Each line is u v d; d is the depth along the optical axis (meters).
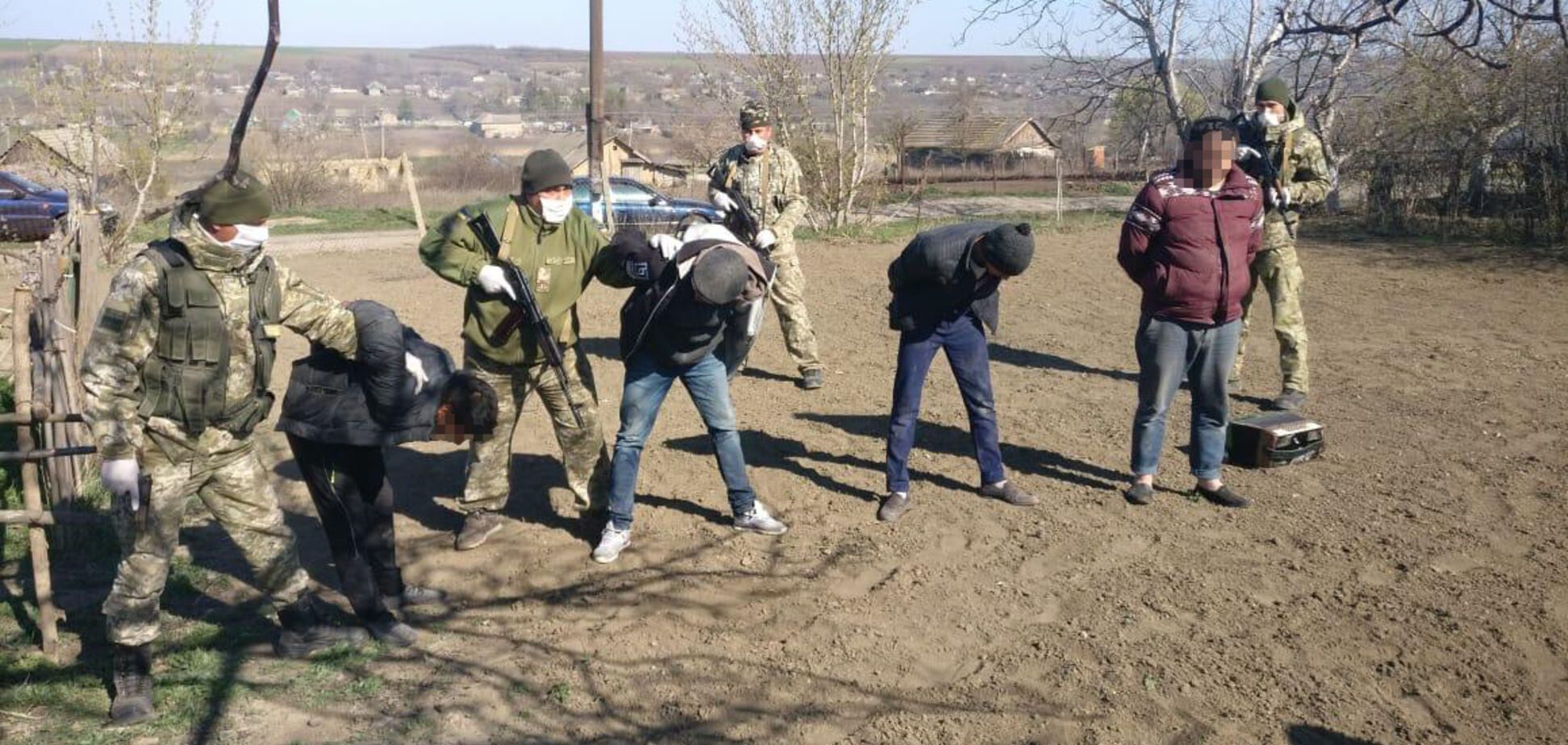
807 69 20.73
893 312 5.62
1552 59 16.03
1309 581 4.97
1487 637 4.46
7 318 9.62
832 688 4.18
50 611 4.34
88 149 18.53
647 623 4.69
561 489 6.24
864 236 19.44
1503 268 13.52
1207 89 24.19
